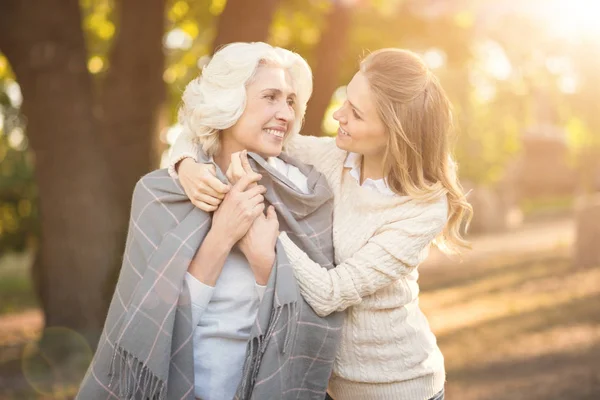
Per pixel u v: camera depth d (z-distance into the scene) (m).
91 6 9.58
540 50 9.33
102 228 6.67
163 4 7.00
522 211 24.41
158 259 2.31
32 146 6.62
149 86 7.05
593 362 5.84
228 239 2.30
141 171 7.03
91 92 6.75
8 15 6.32
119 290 2.40
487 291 10.09
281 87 2.42
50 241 6.65
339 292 2.34
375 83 2.40
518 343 6.79
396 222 2.43
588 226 10.85
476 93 13.20
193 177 2.34
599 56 9.23
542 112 24.84
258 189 2.35
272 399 2.28
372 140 2.43
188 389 2.31
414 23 9.38
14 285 14.97
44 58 6.41
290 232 2.45
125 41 7.02
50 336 6.63
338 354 2.57
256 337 2.28
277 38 9.64
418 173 2.44
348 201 2.54
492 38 9.23
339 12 7.56
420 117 2.41
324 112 7.62
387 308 2.52
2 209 13.56
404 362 2.55
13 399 5.58
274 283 2.31
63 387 5.89
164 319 2.26
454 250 2.62
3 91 10.98
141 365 2.29
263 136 2.43
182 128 2.55
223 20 5.76
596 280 9.67
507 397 5.19
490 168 15.93
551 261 12.03
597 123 12.02
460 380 5.75
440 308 9.22
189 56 9.73
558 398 5.00
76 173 6.59
